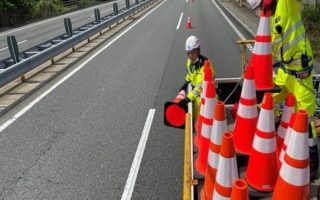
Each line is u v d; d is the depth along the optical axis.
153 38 15.58
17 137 6.12
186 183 3.15
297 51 3.55
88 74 10.00
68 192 4.45
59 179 4.76
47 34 21.66
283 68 3.77
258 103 3.94
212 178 3.05
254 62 3.94
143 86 8.57
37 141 5.91
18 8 32.03
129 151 5.39
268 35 3.81
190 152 3.59
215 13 24.70
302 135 2.41
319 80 4.79
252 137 3.37
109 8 38.91
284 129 3.58
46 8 38.25
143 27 19.58
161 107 7.12
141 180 4.61
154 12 28.48
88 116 6.85
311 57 3.61
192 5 33.47
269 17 3.75
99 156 5.29
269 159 2.92
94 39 16.12
